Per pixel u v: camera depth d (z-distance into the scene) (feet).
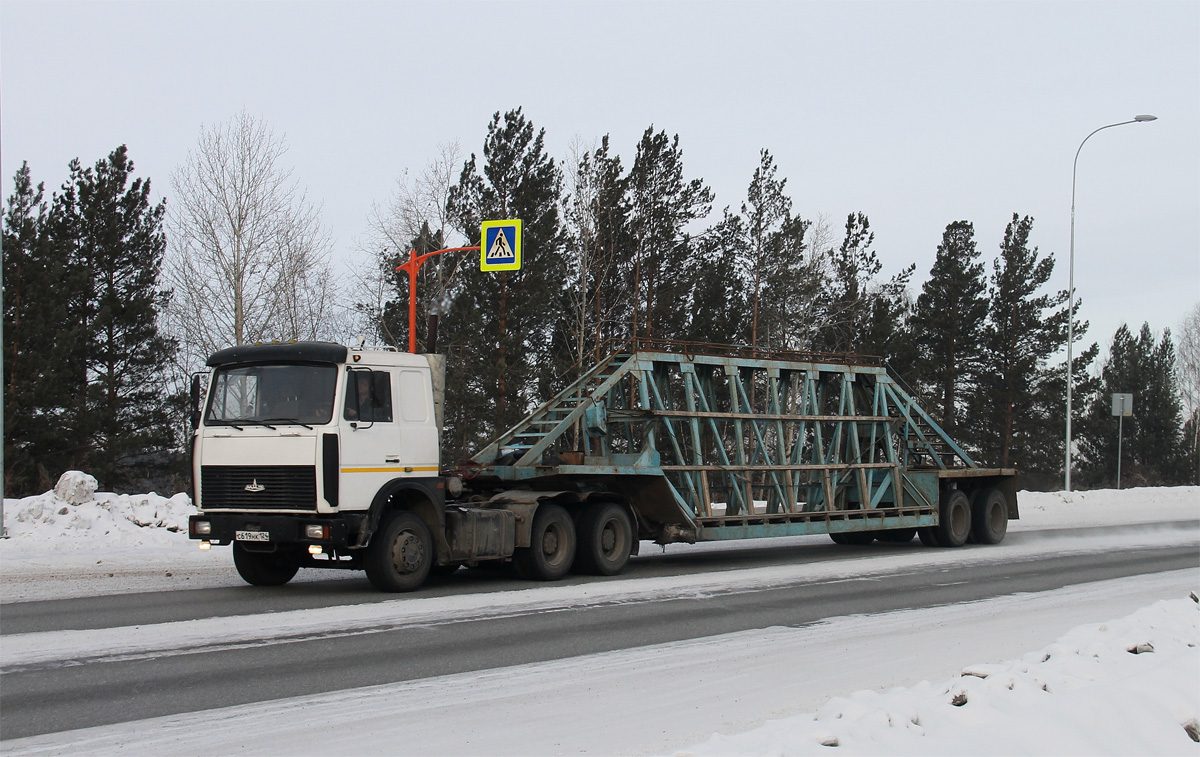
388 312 121.49
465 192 120.57
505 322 115.75
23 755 19.88
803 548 69.72
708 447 61.82
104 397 120.37
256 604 38.75
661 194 128.57
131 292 128.16
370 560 42.19
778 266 141.38
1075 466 220.84
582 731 22.29
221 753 20.26
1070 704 21.39
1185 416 254.88
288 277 120.88
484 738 21.63
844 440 71.41
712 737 20.30
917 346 176.65
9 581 44.96
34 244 117.08
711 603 41.29
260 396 42.01
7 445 110.42
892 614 39.65
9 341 114.62
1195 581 51.37
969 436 170.60
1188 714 21.80
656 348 58.18
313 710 23.59
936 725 20.53
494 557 45.78
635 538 53.67
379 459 42.19
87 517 61.31
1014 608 41.63
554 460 53.06
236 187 115.85
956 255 175.52
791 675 28.27
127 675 26.61
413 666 28.45
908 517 67.46
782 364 63.93
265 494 41.06
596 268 126.62
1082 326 176.04
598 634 33.91
